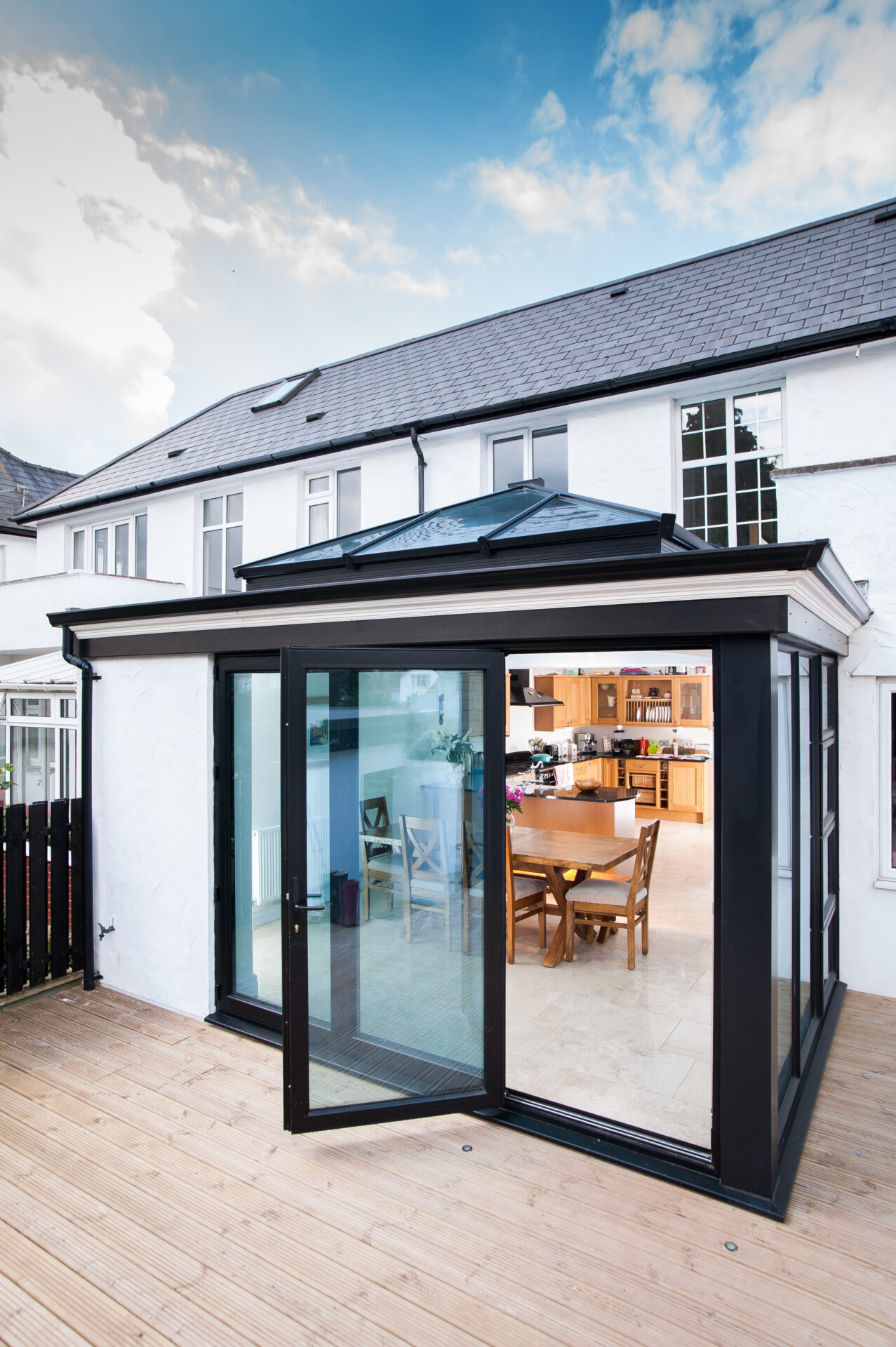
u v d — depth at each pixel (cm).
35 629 931
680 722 1223
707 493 667
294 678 329
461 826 354
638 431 679
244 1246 266
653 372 636
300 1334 227
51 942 509
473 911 355
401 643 375
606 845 621
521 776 1068
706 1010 480
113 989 510
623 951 602
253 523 949
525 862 590
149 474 1099
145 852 487
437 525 530
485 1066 349
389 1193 296
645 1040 436
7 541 1310
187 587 1005
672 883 812
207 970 455
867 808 504
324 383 1166
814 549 258
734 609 285
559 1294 242
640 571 296
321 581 521
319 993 358
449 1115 356
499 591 338
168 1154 322
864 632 502
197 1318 234
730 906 290
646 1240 267
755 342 613
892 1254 259
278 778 483
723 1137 293
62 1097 368
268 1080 385
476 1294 242
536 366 805
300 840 328
